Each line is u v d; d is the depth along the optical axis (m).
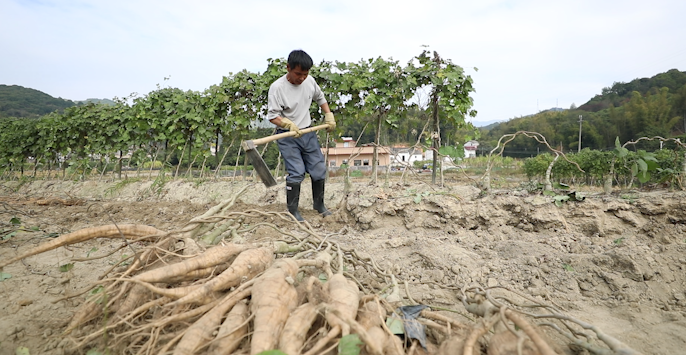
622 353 1.66
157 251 2.51
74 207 7.20
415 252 3.82
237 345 1.78
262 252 2.38
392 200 5.00
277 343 1.65
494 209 4.60
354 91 7.43
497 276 3.31
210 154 9.91
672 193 4.19
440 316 2.04
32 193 11.88
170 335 1.84
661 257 3.19
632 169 4.79
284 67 8.13
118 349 1.92
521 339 1.59
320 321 1.87
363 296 2.03
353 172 7.48
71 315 2.44
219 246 2.46
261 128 9.55
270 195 6.81
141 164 10.98
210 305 1.95
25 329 2.26
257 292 1.87
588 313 2.69
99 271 3.41
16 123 14.20
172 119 9.72
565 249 3.82
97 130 11.85
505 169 24.12
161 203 7.43
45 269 3.44
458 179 11.97
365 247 4.13
